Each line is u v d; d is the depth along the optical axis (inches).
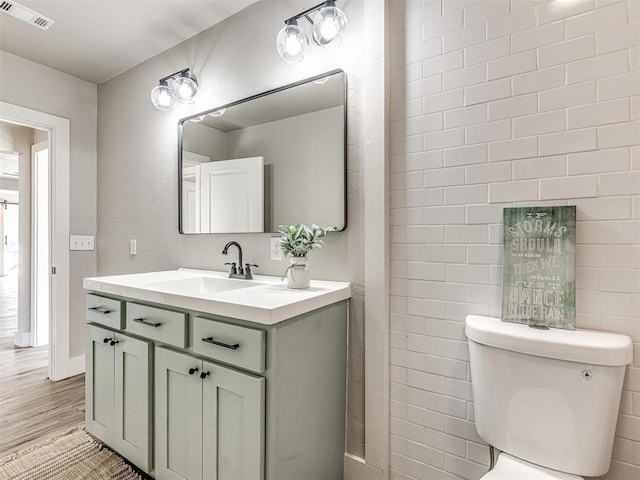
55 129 99.4
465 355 50.5
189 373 49.6
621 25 40.9
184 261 85.3
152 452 56.3
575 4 43.4
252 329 43.7
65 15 75.4
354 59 59.9
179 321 51.3
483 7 49.3
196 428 49.4
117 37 84.0
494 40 48.5
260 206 71.2
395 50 56.4
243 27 74.6
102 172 106.8
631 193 40.3
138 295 57.6
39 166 133.2
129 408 59.3
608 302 41.3
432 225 53.0
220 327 46.8
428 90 53.4
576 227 42.9
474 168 49.8
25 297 132.1
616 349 36.5
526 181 46.1
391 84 56.6
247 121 73.2
